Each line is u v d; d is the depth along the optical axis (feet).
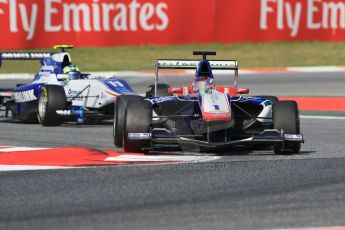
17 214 71.67
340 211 73.05
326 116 169.99
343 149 115.85
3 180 88.43
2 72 265.13
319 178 89.51
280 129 107.24
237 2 290.76
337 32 305.73
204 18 287.69
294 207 74.59
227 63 120.88
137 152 109.09
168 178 88.99
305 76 261.85
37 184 85.87
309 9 299.17
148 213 72.02
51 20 266.77
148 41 281.95
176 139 104.94
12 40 261.85
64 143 124.36
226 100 107.14
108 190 82.33
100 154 108.06
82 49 295.28
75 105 154.40
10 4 260.62
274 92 223.92
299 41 298.97
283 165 98.48
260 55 300.81
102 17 274.36
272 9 294.05
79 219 69.72
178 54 292.61
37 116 158.20
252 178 89.20
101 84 151.94
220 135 110.22
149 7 280.92
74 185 85.15
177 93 118.93
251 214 71.72
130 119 106.42
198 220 69.41
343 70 278.26
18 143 123.75
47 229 66.33
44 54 164.76
